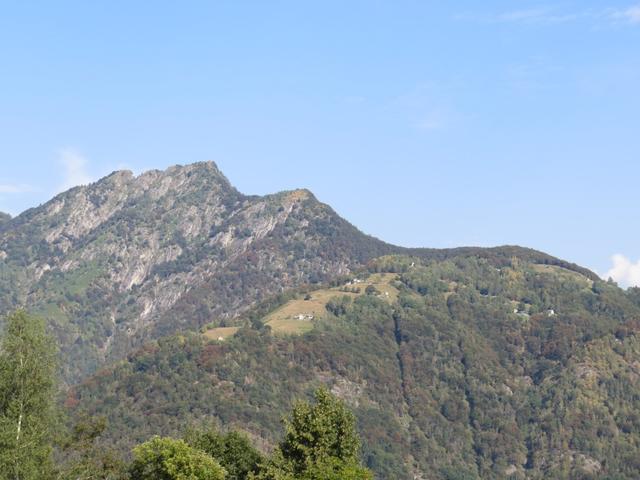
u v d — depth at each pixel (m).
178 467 67.62
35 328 66.69
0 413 63.62
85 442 70.56
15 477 60.38
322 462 71.12
